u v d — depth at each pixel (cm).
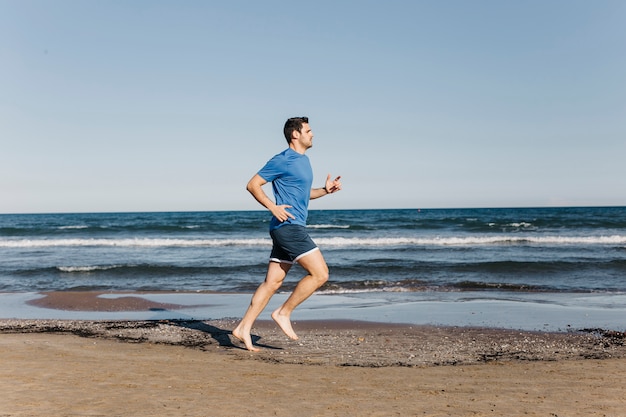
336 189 567
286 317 549
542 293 1135
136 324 768
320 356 539
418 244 2559
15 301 1087
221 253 2147
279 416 315
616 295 1097
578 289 1191
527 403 349
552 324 775
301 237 518
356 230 3562
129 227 3934
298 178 516
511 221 4478
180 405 337
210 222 4894
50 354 528
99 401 344
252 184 508
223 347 589
